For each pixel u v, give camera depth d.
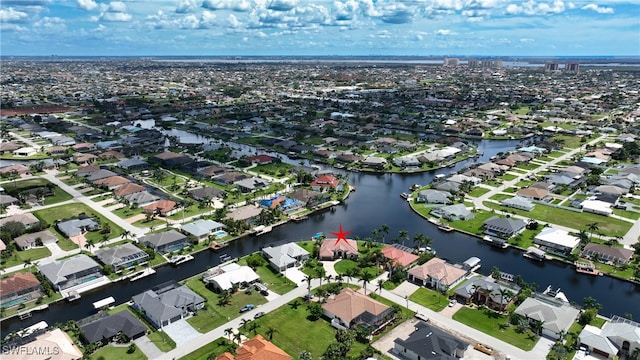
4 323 135.62
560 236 183.88
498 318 134.88
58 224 199.75
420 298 146.12
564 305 137.62
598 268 166.50
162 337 126.25
